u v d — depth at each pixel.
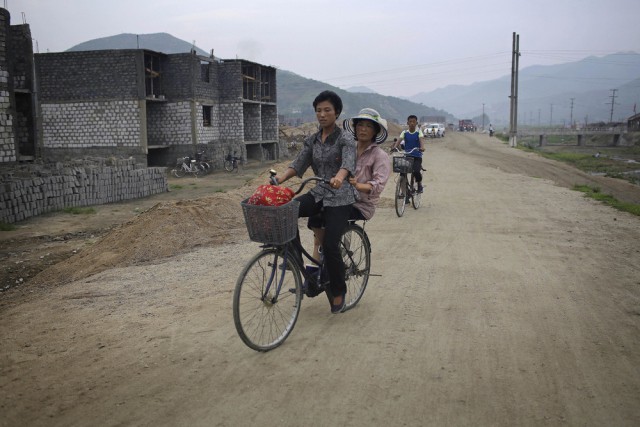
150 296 5.95
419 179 11.89
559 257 7.43
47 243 11.05
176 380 3.82
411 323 4.93
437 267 6.94
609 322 4.91
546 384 3.71
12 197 13.88
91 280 6.77
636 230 9.39
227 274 6.74
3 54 20.23
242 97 36.97
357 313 5.23
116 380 3.84
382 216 11.10
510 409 3.38
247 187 13.21
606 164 41.16
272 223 4.11
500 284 6.14
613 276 6.46
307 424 3.23
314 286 4.89
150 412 3.39
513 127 53.16
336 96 4.68
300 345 4.43
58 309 5.62
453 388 3.66
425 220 10.60
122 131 30.62
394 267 6.96
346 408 3.40
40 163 21.84
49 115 31.19
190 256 7.80
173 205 10.26
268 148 44.50
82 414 3.38
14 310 5.72
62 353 4.38
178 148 33.44
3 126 20.36
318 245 5.20
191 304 5.57
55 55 30.62
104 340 4.63
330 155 4.75
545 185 17.23
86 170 17.78
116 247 8.45
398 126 86.62
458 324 4.88
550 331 4.69
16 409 3.47
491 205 12.66
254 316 4.41
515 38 52.25
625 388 3.64
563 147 77.44
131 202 18.64
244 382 3.78
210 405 3.46
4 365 4.18
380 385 3.71
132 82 30.16
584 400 3.49
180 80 32.91
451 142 57.94
